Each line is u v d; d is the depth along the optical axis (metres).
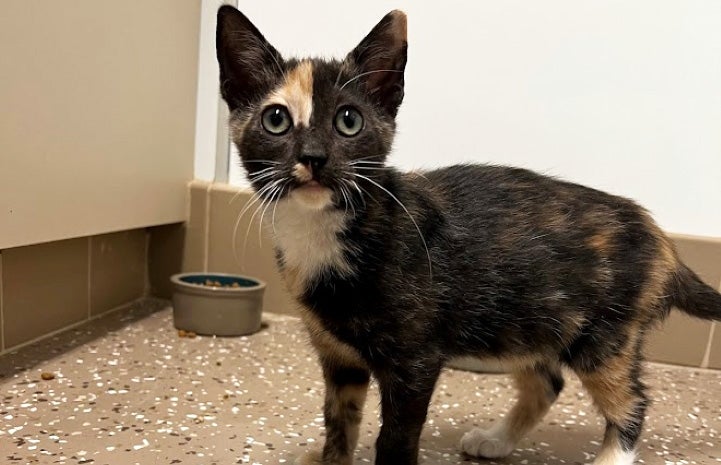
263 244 0.57
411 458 0.31
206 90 0.57
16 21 0.37
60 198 0.43
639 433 0.35
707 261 0.50
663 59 0.50
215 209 0.57
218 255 0.58
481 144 0.53
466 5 0.52
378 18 0.53
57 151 0.42
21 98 0.38
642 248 0.34
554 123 0.52
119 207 0.49
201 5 0.56
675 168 0.51
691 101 0.50
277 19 0.55
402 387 0.31
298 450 0.35
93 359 0.45
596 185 0.52
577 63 0.51
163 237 0.59
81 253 0.51
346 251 0.30
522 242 0.32
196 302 0.51
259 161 0.31
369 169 0.31
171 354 0.47
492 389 0.46
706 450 0.38
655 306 0.35
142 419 0.37
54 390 0.40
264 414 0.39
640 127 0.51
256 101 0.32
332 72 0.31
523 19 0.51
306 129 0.30
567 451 0.38
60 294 0.49
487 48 0.52
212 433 0.36
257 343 0.51
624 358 0.35
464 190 0.34
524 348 0.34
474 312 0.32
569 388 0.47
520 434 0.38
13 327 0.45
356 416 0.35
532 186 0.35
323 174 0.29
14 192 0.39
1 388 0.39
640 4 0.49
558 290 0.33
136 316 0.55
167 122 0.54
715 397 0.46
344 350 0.33
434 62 0.53
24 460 0.31
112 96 0.47
